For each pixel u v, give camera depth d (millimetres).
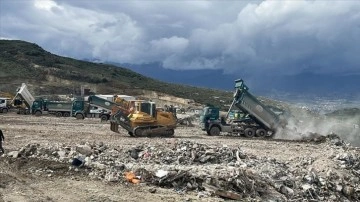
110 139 29141
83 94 97625
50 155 19469
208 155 21078
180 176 16609
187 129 44969
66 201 13359
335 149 28109
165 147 22359
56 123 44438
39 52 135500
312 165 22016
